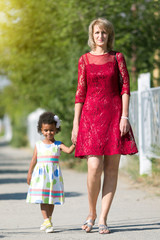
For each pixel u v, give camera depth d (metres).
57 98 17.48
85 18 17.39
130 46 19.39
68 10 17.17
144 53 19.55
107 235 6.06
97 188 6.24
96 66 6.20
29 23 18.98
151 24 18.72
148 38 18.91
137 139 13.70
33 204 8.92
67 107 17.25
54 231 6.45
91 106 6.20
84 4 17.09
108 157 6.24
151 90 12.34
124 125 6.11
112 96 6.22
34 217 7.62
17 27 19.02
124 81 6.23
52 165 6.56
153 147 12.32
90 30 6.32
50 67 20.19
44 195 6.41
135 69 19.66
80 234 6.17
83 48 17.81
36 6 18.39
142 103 13.06
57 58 19.09
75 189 11.20
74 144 6.47
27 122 47.06
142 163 12.99
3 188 11.54
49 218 6.53
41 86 21.39
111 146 6.11
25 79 21.89
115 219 7.34
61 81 18.30
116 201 9.23
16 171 17.14
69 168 17.50
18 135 45.84
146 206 8.63
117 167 6.28
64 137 17.14
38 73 20.98
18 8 18.78
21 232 6.41
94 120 6.18
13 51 20.30
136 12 18.78
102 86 6.19
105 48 6.32
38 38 19.14
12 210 8.25
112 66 6.21
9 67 21.56
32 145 41.28
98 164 6.16
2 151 38.00
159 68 20.36
